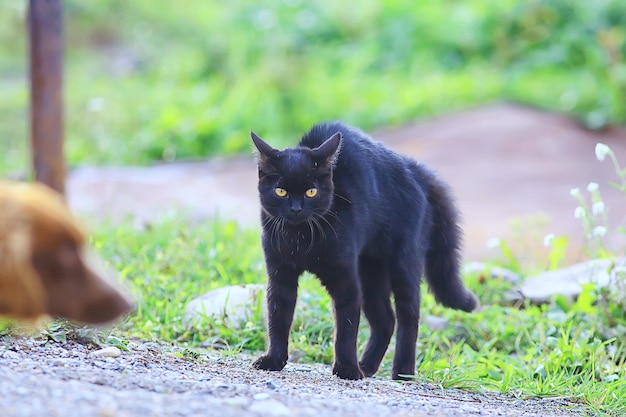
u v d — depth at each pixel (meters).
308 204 8.53
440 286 10.12
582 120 25.84
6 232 4.98
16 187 5.33
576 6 31.06
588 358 10.00
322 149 8.60
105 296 5.46
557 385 9.00
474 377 9.15
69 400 5.51
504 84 28.31
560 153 23.31
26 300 5.04
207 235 13.55
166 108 26.31
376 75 29.94
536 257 15.13
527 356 10.07
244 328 10.16
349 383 8.30
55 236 5.21
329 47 31.23
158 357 8.26
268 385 7.22
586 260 15.30
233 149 24.53
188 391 6.38
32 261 5.16
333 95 27.38
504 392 8.88
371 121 26.23
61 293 5.32
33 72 14.20
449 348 10.67
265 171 8.72
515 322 11.16
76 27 33.88
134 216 16.02
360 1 33.06
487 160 22.91
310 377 8.39
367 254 9.52
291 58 28.72
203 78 30.39
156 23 34.25
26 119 26.06
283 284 8.91
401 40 31.41
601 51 28.62
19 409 5.21
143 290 10.88
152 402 5.73
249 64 29.88
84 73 30.67
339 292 8.84
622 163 22.47
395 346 9.63
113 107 26.66
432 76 29.41
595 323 10.99
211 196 19.52
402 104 27.11
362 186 9.04
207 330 9.98
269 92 26.97
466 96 27.59
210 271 11.88
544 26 30.92
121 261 11.93
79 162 23.27
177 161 24.11
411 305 9.37
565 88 27.70
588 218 11.16
